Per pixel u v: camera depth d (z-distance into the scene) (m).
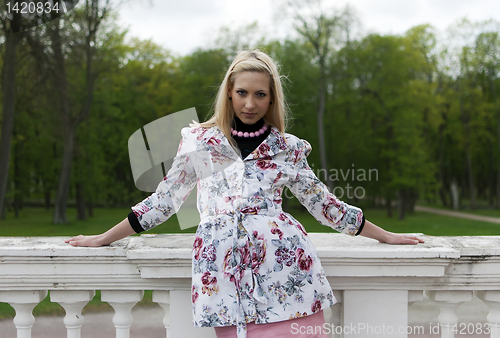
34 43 14.97
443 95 30.58
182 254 1.44
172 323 1.54
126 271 1.50
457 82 30.89
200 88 25.16
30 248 1.48
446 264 1.50
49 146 24.00
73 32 16.72
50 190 28.05
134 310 5.01
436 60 30.45
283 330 1.32
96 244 1.49
